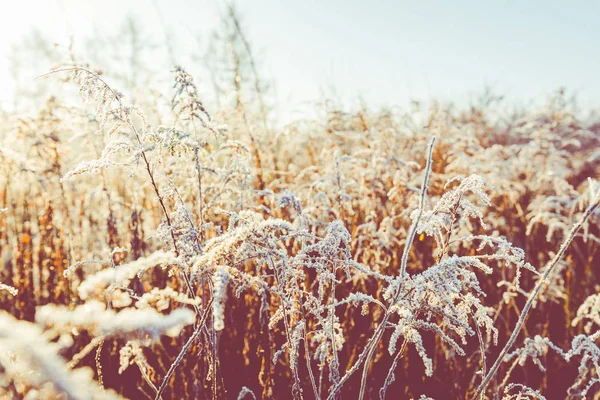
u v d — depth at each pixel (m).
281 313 1.80
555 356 2.96
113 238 3.07
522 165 4.97
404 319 1.57
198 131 2.35
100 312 0.88
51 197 3.53
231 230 1.62
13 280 3.08
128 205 3.29
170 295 1.38
